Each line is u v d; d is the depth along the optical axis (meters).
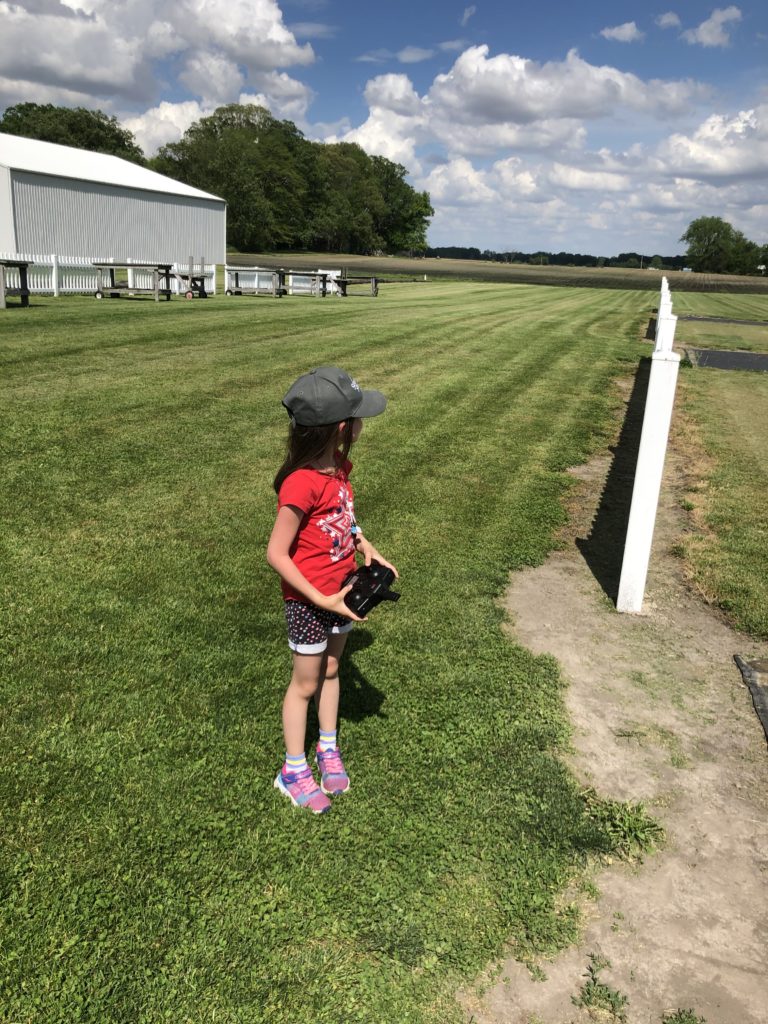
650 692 3.55
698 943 2.25
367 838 2.52
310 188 110.56
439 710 3.25
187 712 3.10
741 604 4.48
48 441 6.40
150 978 2.00
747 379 13.02
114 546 4.60
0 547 4.45
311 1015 1.95
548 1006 2.03
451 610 4.17
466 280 52.28
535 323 19.59
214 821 2.54
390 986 2.04
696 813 2.79
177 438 6.80
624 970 2.15
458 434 7.95
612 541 5.43
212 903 2.23
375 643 3.77
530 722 3.22
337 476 2.47
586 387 11.04
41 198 33.75
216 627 3.77
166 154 99.25
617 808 2.75
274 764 2.84
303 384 2.31
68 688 3.19
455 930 2.22
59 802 2.57
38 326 12.66
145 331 12.88
